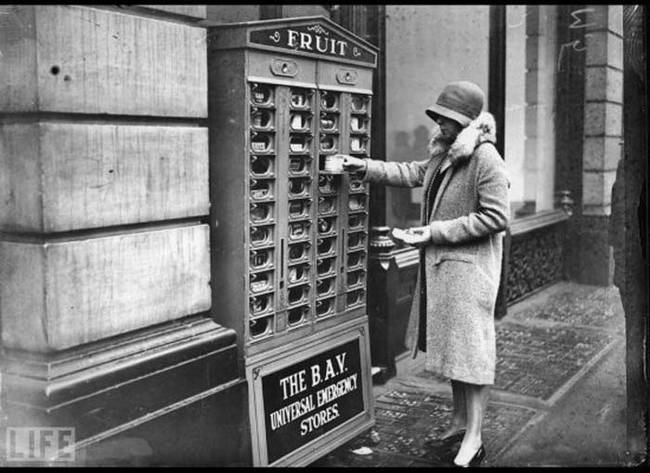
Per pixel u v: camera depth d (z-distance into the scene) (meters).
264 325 3.27
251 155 3.04
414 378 4.91
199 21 3.05
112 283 2.66
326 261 3.59
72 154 2.50
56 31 2.41
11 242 2.51
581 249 8.62
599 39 8.29
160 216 2.85
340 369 3.58
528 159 8.22
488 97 6.56
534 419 4.16
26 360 2.52
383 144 4.87
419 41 6.02
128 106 2.68
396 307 4.98
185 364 2.88
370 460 3.53
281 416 3.20
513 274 7.32
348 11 4.55
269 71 3.07
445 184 3.46
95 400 2.54
